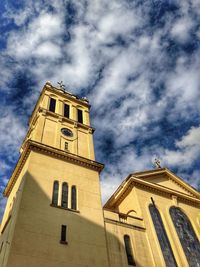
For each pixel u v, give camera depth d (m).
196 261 26.69
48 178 26.34
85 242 22.42
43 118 34.22
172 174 36.34
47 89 40.62
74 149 32.44
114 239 24.30
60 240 21.39
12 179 30.41
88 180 28.70
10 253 18.67
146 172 34.34
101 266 21.39
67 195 26.06
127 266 22.62
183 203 33.25
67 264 20.12
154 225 27.97
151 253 24.72
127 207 31.05
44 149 28.75
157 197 31.72
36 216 22.12
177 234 28.56
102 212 26.11
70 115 38.59
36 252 19.66
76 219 23.89
